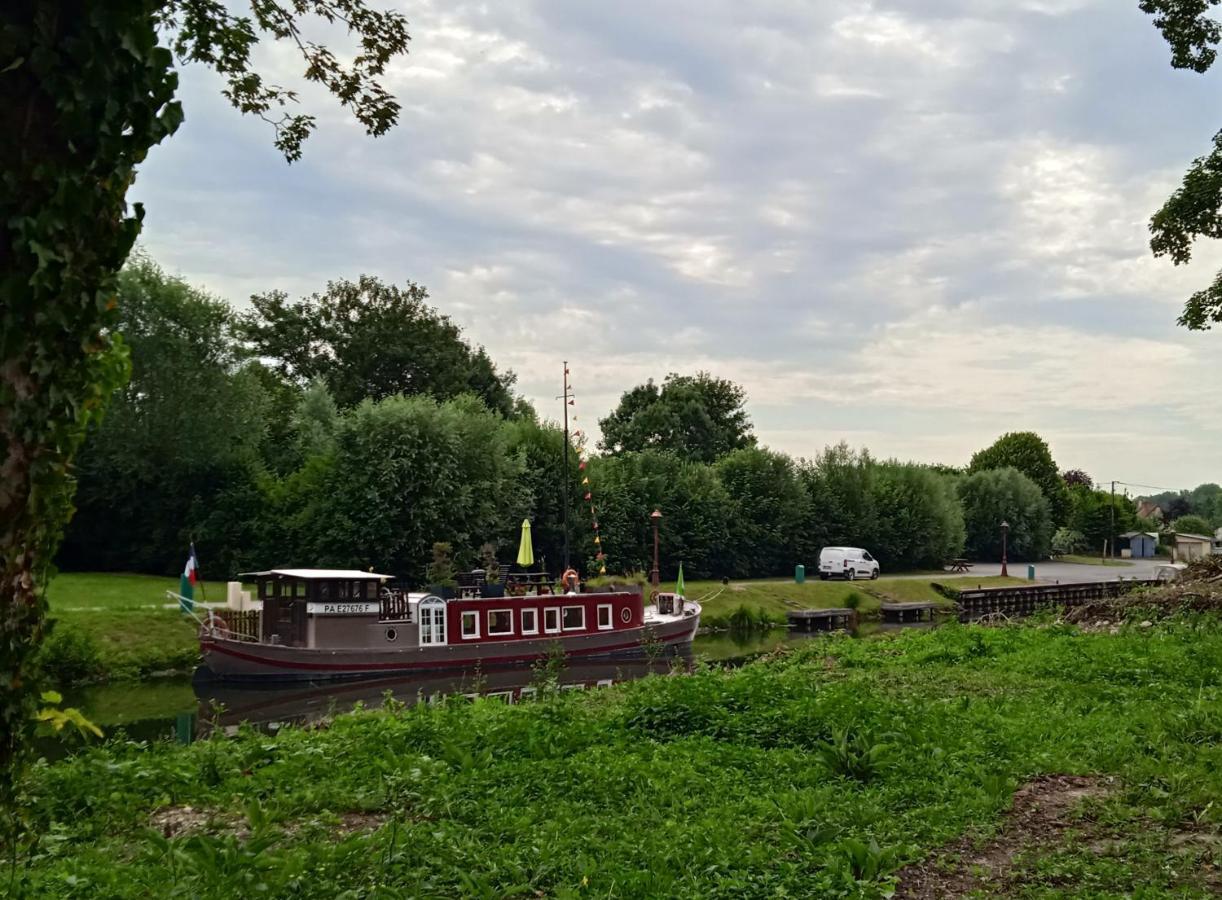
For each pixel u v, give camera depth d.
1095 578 72.56
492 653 32.34
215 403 45.41
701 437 95.19
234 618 30.86
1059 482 113.50
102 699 25.58
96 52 3.85
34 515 3.95
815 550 68.69
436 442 45.88
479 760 10.28
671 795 8.59
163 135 4.19
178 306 45.06
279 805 8.83
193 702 25.75
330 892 6.11
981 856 7.14
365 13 9.06
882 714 11.44
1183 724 10.66
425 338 69.50
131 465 44.28
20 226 3.71
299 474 46.91
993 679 15.21
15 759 4.07
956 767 9.48
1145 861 6.75
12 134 3.70
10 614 3.91
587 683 29.00
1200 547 72.38
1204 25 24.14
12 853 4.36
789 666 18.28
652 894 6.26
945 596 59.72
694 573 60.84
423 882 6.49
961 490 91.62
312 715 24.52
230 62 8.82
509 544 51.06
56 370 3.94
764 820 7.90
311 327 70.00
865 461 73.00
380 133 9.98
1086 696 13.20
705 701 12.23
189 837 7.38
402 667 30.59
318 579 29.86
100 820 8.50
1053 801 8.43
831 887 6.32
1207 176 25.53
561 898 6.21
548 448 55.50
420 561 44.78
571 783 9.16
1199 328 26.78
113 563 46.97
